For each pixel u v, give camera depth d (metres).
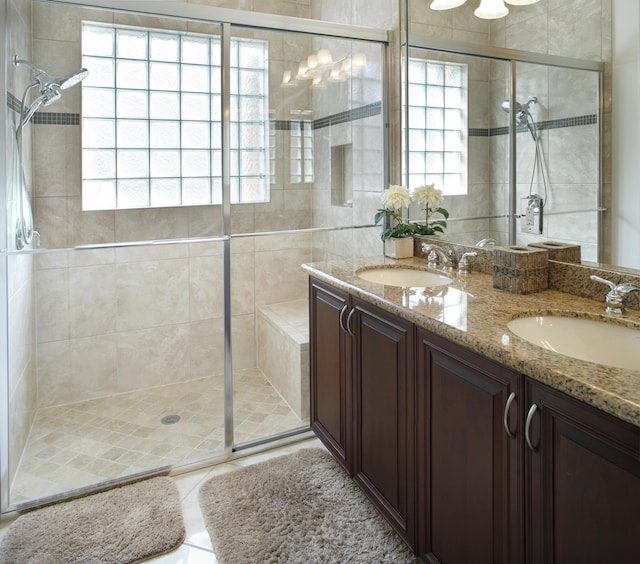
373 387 1.87
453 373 1.41
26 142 2.12
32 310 2.43
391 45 2.71
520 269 1.74
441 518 1.51
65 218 2.25
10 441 2.14
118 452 2.42
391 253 2.61
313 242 2.80
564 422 1.05
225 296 2.62
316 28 2.58
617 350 1.39
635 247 1.57
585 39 1.69
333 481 2.21
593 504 1.00
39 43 2.12
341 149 2.77
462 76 2.26
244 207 2.60
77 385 2.59
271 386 2.80
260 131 2.58
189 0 3.11
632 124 1.56
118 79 2.29
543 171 1.90
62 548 1.81
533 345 1.21
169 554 1.79
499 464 1.25
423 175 2.55
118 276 2.57
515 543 1.21
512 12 2.00
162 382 2.69
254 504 2.05
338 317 2.13
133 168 2.36
